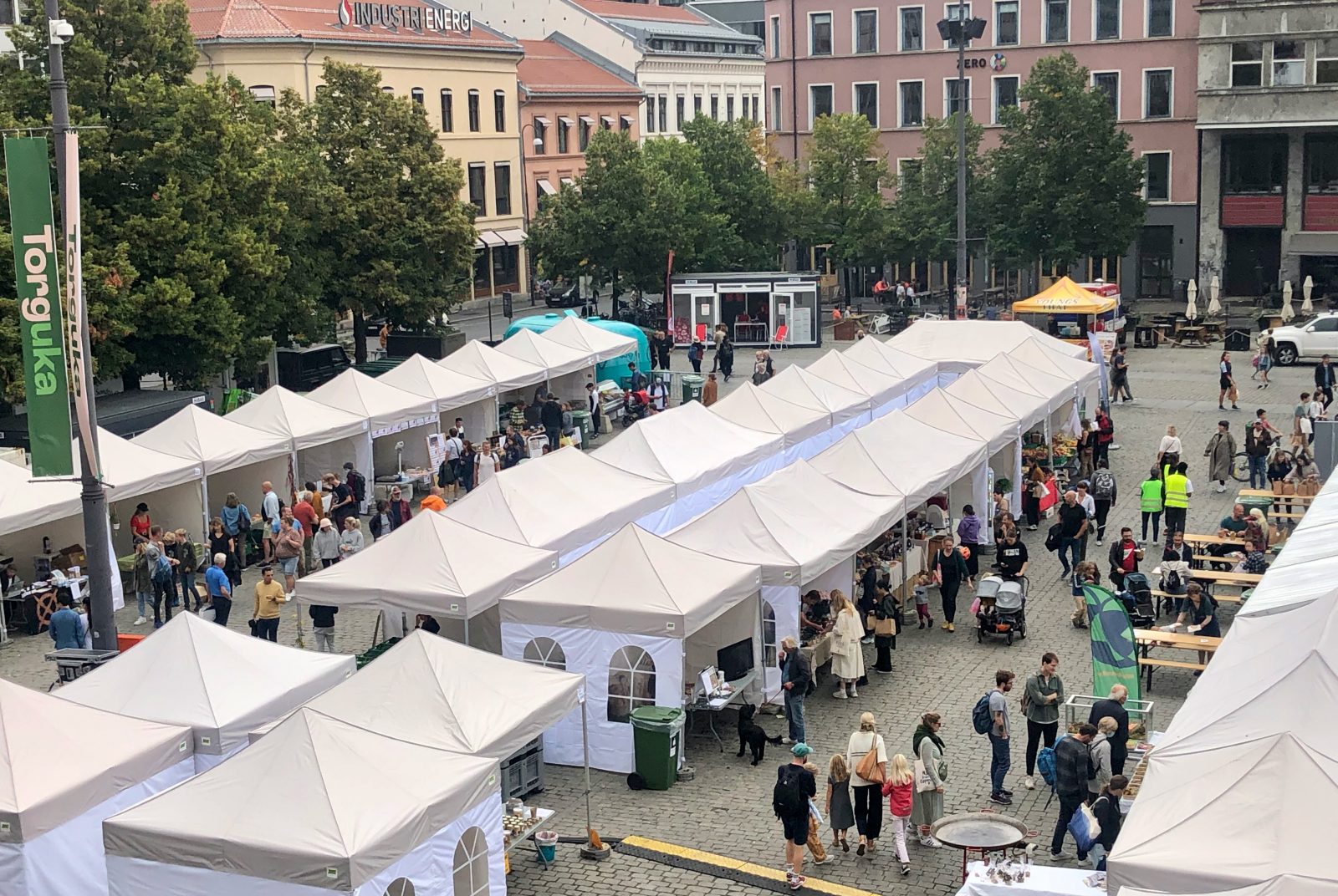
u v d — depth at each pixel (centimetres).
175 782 1543
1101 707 1653
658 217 5872
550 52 8994
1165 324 5691
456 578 2047
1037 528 3084
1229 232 6700
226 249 3784
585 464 2666
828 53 7831
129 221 3575
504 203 7856
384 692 1570
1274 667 1425
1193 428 3966
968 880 1338
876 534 2331
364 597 2053
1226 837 1142
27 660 2373
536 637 1916
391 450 3647
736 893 1525
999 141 7400
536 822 1608
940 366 3875
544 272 6134
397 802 1305
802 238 6719
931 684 2161
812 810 1547
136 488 2667
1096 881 1316
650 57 9400
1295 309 6181
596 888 1541
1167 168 6962
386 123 4756
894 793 1556
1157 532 2877
